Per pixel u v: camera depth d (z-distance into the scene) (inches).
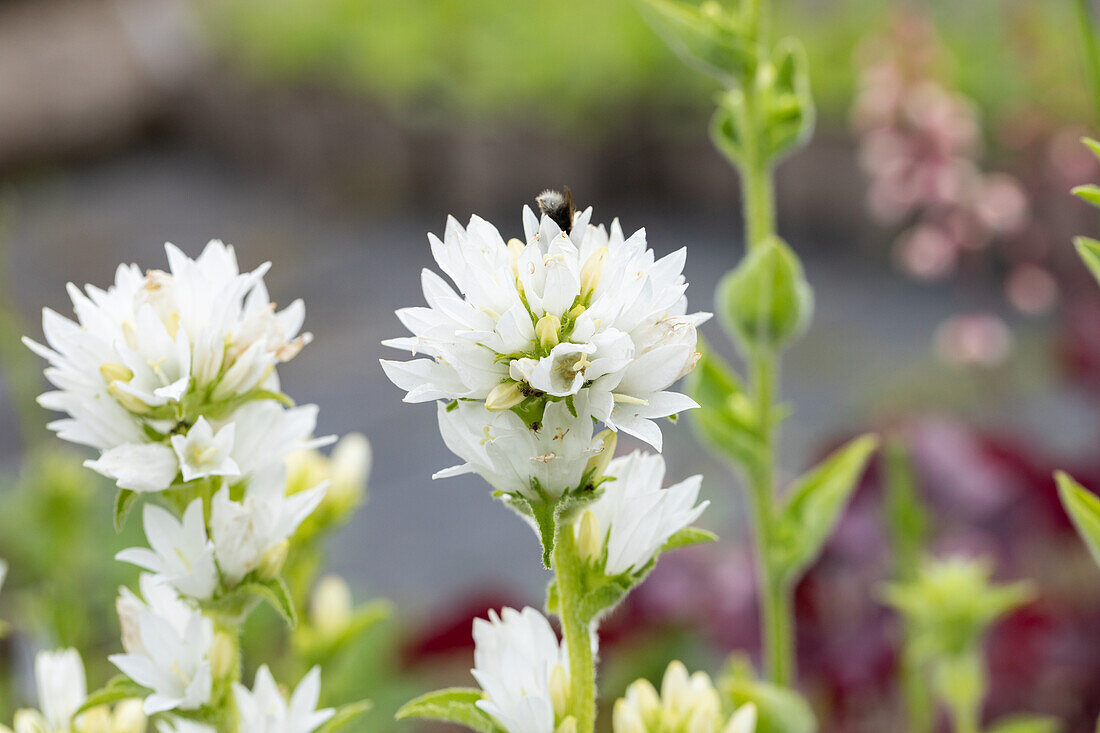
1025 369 73.5
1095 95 27.0
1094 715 37.2
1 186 124.3
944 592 31.4
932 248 56.4
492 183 111.5
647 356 23.1
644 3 28.9
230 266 24.7
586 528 23.9
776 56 29.2
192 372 24.2
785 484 53.8
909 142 53.6
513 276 23.2
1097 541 24.6
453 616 39.1
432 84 114.6
